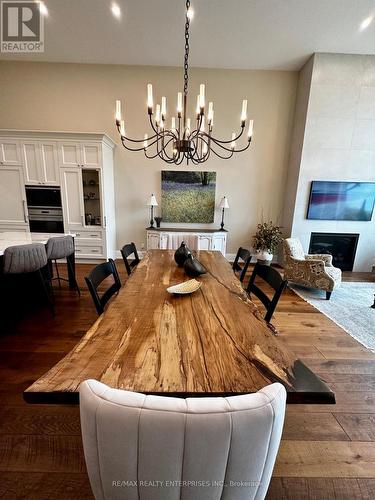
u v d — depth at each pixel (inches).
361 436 54.6
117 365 32.2
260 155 187.3
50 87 173.9
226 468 21.2
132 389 28.1
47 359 76.5
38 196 165.9
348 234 179.3
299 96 174.2
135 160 186.1
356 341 90.7
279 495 43.1
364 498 43.3
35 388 27.9
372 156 168.4
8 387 65.1
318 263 130.9
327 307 119.5
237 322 44.8
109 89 175.3
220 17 124.6
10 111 176.6
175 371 31.3
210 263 85.5
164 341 38.1
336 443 52.8
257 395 21.7
